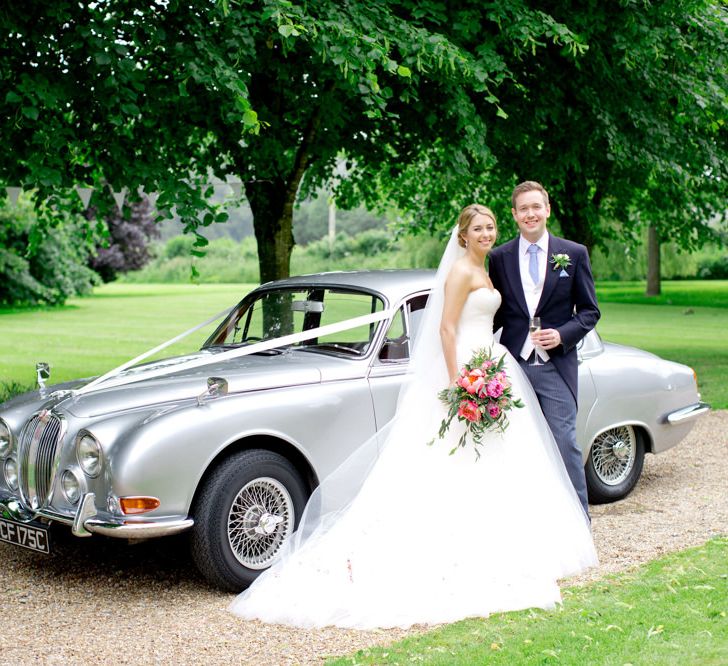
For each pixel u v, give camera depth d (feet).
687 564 15.49
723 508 19.97
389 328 17.69
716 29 31.45
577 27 28.53
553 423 16.97
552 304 16.99
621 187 38.96
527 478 15.74
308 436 16.17
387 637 13.11
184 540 18.80
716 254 177.78
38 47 22.53
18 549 18.47
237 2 22.26
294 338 17.25
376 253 178.40
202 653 12.74
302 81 27.58
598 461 20.68
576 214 39.29
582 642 11.93
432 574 14.56
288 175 29.89
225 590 15.57
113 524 14.35
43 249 107.65
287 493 16.01
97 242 124.57
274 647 12.88
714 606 13.15
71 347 59.82
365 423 16.89
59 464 15.52
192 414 15.08
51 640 13.41
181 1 22.94
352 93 25.73
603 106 30.25
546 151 33.22
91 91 22.57
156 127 25.88
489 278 17.33
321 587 14.40
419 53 23.32
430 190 44.09
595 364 20.43
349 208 41.55
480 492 15.38
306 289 19.24
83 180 25.12
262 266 30.27
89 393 16.78
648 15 29.43
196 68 21.50
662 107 31.78
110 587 15.98
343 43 22.25
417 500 15.33
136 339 66.49
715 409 34.24
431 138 30.19
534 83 30.63
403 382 17.33
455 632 12.88
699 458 25.88
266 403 15.81
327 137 29.60
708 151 33.04
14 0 21.95
